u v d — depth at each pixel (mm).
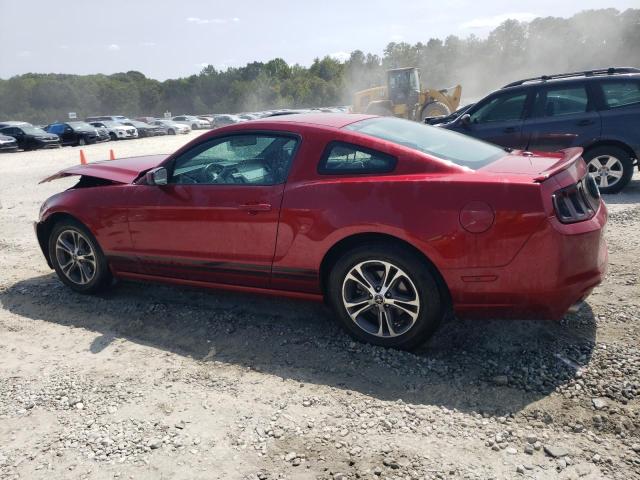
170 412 2939
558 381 2998
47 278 5371
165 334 3969
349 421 2773
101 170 4781
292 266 3611
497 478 2307
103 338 3959
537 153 3859
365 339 3527
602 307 3822
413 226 3119
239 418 2852
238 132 3889
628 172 7383
